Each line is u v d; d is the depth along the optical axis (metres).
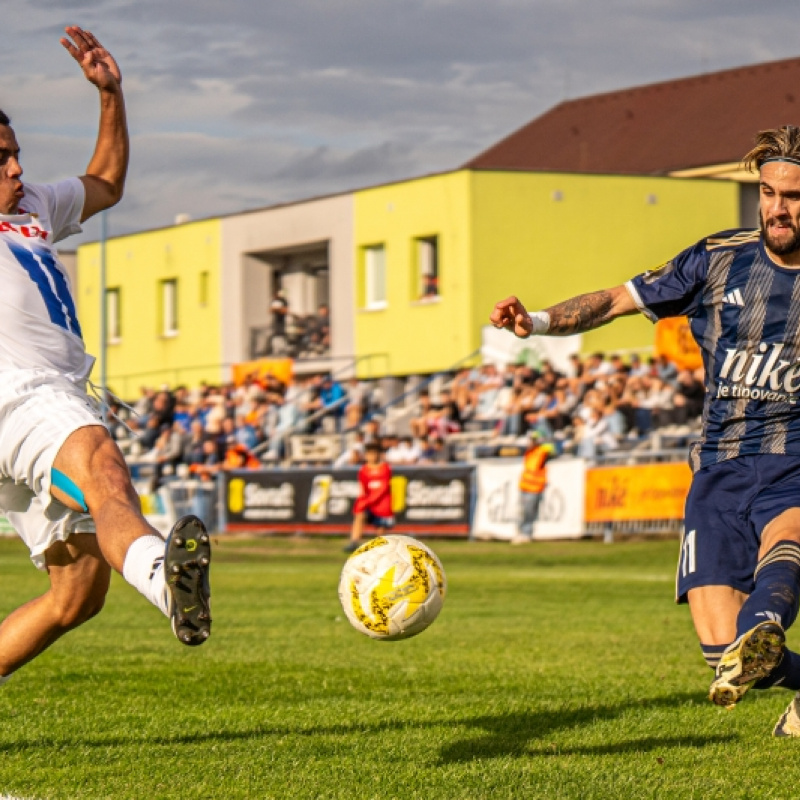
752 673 6.66
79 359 8.20
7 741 9.31
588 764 8.47
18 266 8.03
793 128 7.75
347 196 62.62
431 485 39.03
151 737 9.48
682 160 72.94
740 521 7.89
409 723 10.08
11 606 21.12
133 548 6.89
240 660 14.27
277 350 66.00
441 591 8.00
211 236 70.38
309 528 42.09
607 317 8.38
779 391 7.92
